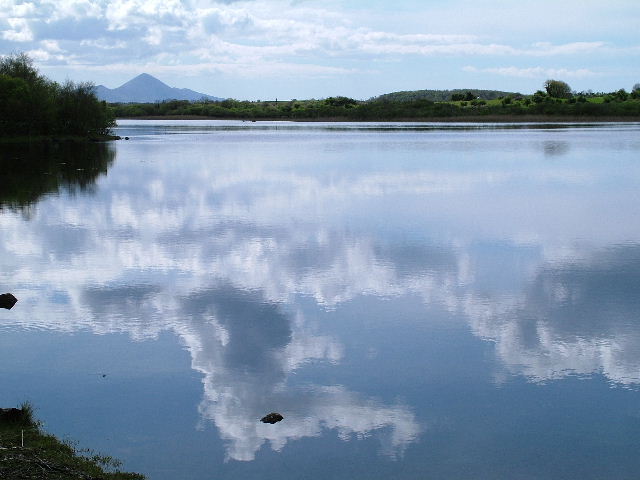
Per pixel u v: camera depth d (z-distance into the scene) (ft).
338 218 102.78
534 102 637.71
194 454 35.29
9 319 56.13
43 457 32.71
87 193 130.72
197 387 43.50
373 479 33.47
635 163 191.31
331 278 68.44
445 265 73.61
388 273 70.44
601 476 33.83
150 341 51.34
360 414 40.11
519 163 193.16
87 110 318.24
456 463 34.99
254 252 79.61
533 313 57.77
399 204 116.67
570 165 186.80
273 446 36.42
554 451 36.14
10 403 40.70
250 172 169.58
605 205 115.14
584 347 50.19
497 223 98.37
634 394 42.68
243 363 47.29
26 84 309.01
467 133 370.94
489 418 39.73
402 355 48.83
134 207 113.39
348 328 54.34
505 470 34.40
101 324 54.95
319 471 34.04
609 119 574.15
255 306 59.62
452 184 145.38
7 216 104.17
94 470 32.30
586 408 40.86
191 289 64.64
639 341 51.31
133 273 70.33
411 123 558.97
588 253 79.05
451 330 53.83
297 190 135.44
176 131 420.77
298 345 50.72
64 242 84.94
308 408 40.88
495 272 70.74
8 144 280.10
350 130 425.69
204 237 88.17
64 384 43.68
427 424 39.04
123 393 42.47
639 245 83.25
